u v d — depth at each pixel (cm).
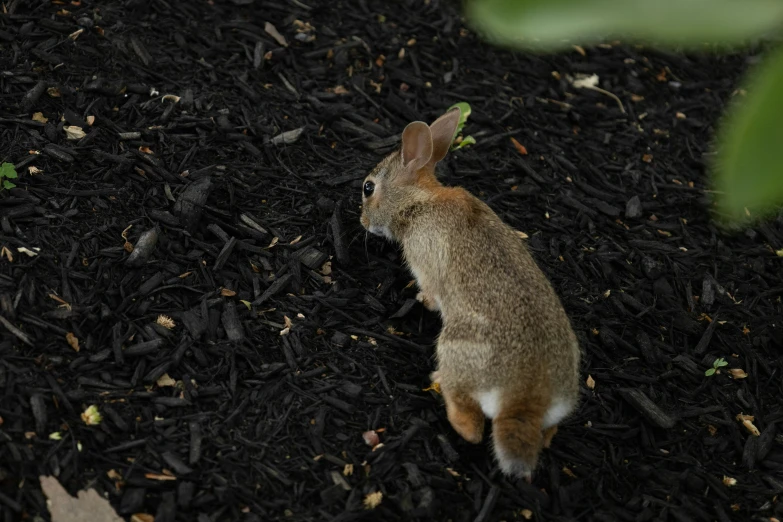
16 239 514
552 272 631
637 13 77
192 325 514
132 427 445
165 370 480
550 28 79
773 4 75
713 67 895
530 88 819
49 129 599
